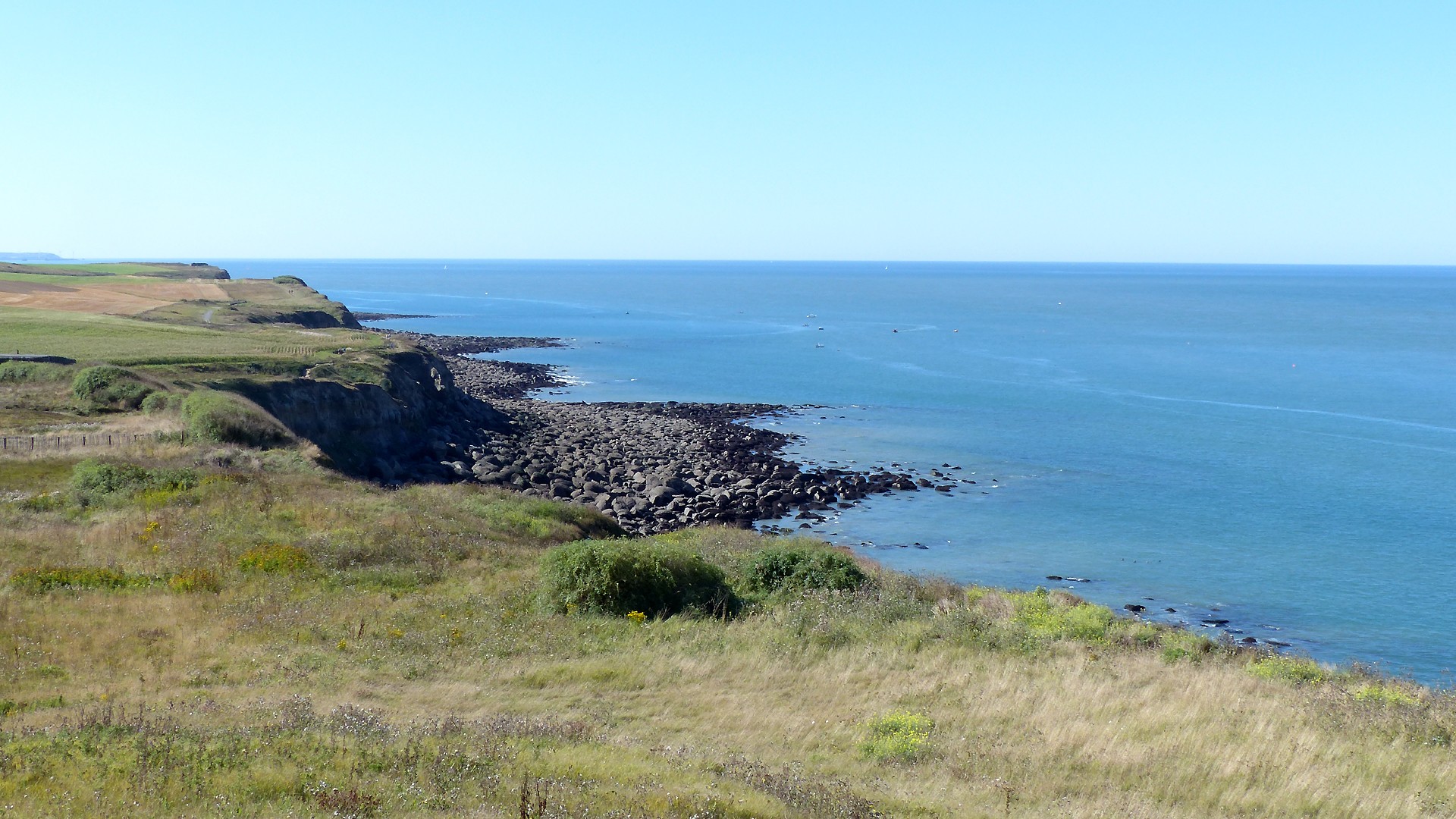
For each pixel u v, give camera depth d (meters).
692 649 19.20
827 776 12.80
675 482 55.59
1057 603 27.36
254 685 16.25
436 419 69.62
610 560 22.62
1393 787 12.74
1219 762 13.43
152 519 26.89
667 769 12.08
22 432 39.31
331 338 80.62
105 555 23.81
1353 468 62.41
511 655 18.64
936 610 23.72
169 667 16.98
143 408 45.47
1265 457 65.75
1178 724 15.20
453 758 11.88
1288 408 86.00
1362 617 37.03
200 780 10.83
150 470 31.58
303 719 13.59
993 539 47.31
